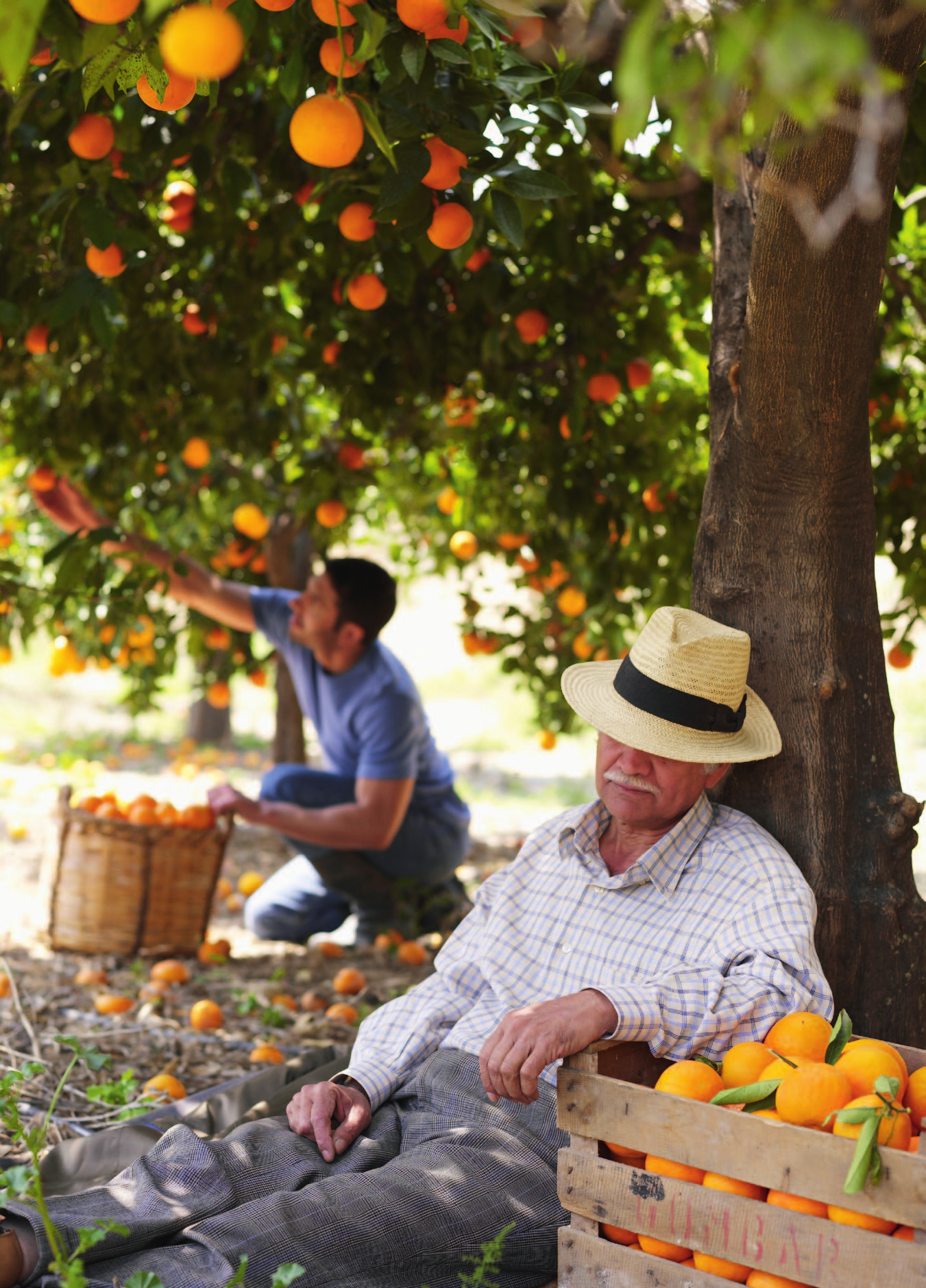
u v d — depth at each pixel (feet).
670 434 15.67
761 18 2.97
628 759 7.78
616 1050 6.67
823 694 8.34
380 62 7.23
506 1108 7.45
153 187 12.01
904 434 14.73
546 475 15.70
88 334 12.60
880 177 7.17
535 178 8.05
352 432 16.74
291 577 21.79
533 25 6.20
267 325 14.19
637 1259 5.82
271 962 16.25
